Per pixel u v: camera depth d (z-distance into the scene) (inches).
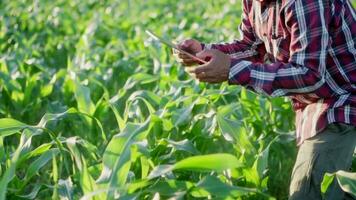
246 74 138.3
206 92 199.3
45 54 344.5
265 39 148.9
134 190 137.4
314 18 135.3
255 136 204.1
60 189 149.9
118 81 284.7
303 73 136.0
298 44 136.6
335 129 142.4
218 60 138.8
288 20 137.7
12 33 381.4
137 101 197.0
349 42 141.9
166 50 300.5
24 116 240.2
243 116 203.9
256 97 212.4
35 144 217.9
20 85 256.8
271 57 149.5
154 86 278.1
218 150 220.1
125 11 501.4
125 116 182.7
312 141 144.8
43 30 403.9
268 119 211.2
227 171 162.4
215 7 501.7
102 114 207.2
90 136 201.6
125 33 381.1
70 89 247.9
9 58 282.2
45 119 166.1
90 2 508.7
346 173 137.8
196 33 368.5
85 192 140.7
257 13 149.1
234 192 130.2
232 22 422.3
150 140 189.2
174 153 181.0
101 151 183.9
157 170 134.7
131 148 146.3
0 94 247.3
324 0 136.2
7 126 153.2
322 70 136.2
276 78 137.5
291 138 195.3
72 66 277.0
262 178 168.2
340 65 142.2
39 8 455.2
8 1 479.5
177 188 134.0
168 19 429.4
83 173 140.8
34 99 253.1
